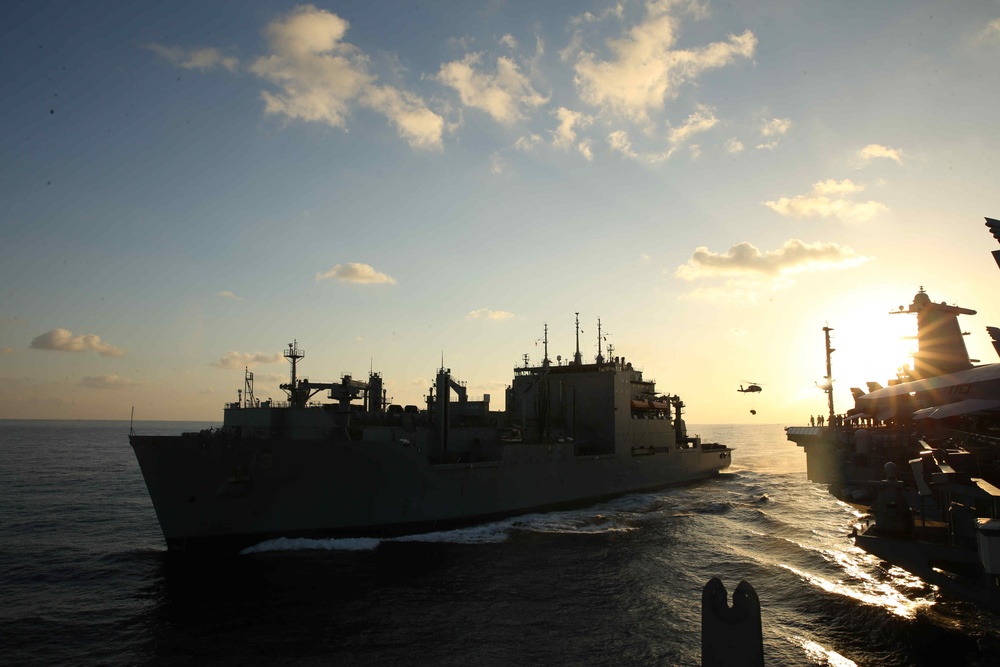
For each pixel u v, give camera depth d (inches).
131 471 3777.1
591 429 2513.5
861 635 1013.8
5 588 1268.5
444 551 1531.7
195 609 1126.4
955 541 1039.6
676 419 3385.8
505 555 1512.1
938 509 1212.5
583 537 1726.1
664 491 2758.4
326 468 1505.9
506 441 2055.9
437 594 1217.4
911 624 1052.5
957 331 2469.2
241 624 1059.3
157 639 998.4
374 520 1598.2
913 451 2117.4
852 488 2518.5
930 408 2057.1
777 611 1131.3
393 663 913.5
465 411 2237.9
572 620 1090.1
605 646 980.6
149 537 1791.3
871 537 1131.3
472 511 1806.1
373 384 2082.9
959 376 2178.9
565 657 938.7
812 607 1146.7
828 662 913.5
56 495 2684.5
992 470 1177.4
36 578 1344.7
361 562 1416.1
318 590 1226.0
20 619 1091.9
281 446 1443.2
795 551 1579.7
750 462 4881.9
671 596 1221.7
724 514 2151.8
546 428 2289.6
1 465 4151.1
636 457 2625.5
